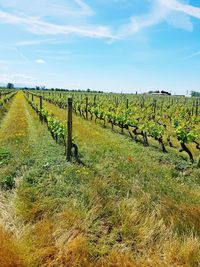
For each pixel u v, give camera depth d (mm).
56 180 6688
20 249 3828
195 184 7156
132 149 11008
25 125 16297
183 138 9547
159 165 8734
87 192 5902
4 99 32125
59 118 20578
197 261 3863
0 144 10898
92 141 12172
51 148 10539
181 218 4879
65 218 4836
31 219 4941
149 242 4340
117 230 4652
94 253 4102
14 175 7258
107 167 8133
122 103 34000
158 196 5922
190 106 32312
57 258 3850
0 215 5070
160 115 25188
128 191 6059
